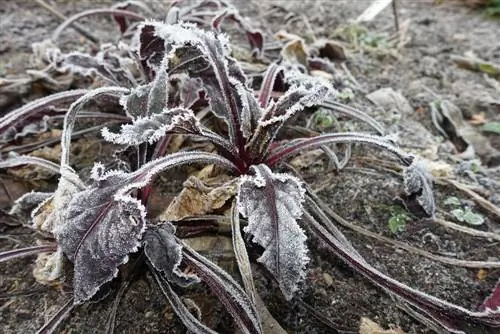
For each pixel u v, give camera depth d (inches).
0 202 16.1
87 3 27.4
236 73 15.7
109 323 12.8
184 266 13.2
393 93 21.4
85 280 11.0
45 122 17.6
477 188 17.1
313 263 14.3
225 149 14.2
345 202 16.1
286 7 28.0
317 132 18.6
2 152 17.1
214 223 14.2
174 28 14.0
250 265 13.8
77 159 17.5
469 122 20.8
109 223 11.2
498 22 28.1
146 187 13.8
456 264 14.5
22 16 25.7
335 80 21.0
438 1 30.2
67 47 23.5
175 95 17.7
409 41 25.8
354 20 27.2
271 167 15.0
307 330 12.8
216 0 20.4
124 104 13.9
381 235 15.2
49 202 13.4
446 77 23.3
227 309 12.1
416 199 15.3
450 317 12.1
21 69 21.8
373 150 18.1
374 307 13.3
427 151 18.5
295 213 11.9
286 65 18.9
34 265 14.5
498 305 13.0
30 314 13.3
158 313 13.2
